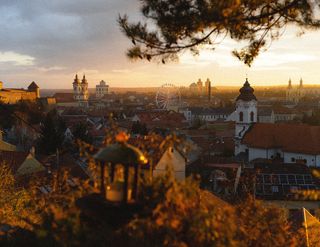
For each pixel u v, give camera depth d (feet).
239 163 174.81
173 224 18.08
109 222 18.06
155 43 29.99
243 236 22.29
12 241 22.07
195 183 19.89
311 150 207.31
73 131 247.29
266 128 226.38
